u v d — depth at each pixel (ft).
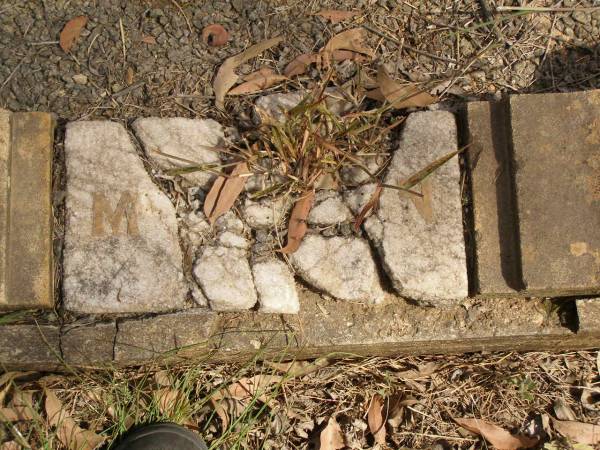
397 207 3.52
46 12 3.84
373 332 3.54
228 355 3.59
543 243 3.42
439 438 3.69
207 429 3.65
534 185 3.45
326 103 3.63
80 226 3.52
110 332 3.51
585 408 3.72
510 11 3.91
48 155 3.56
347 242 3.53
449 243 3.50
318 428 3.68
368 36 3.87
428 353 3.77
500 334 3.54
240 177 3.55
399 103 3.62
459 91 3.79
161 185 3.60
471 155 3.56
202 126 3.64
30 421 3.57
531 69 3.86
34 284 3.48
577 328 3.53
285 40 3.84
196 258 3.53
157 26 3.84
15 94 3.76
